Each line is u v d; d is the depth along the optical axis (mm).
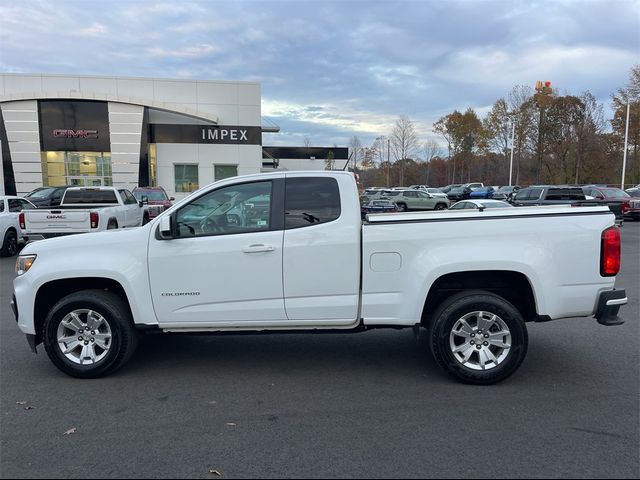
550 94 58344
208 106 31891
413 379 4723
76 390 4453
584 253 4496
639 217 23562
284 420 3838
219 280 4617
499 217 4523
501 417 3873
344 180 4656
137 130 30312
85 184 30469
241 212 4699
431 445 3443
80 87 30500
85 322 4758
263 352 5586
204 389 4477
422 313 4766
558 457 3275
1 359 5320
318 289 4602
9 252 13531
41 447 3418
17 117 29250
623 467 3158
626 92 49312
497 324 4512
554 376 4766
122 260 4664
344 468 3158
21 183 29672
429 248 4539
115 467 3170
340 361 5266
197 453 3344
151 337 6168
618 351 5523
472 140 76562
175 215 4684
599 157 53812
